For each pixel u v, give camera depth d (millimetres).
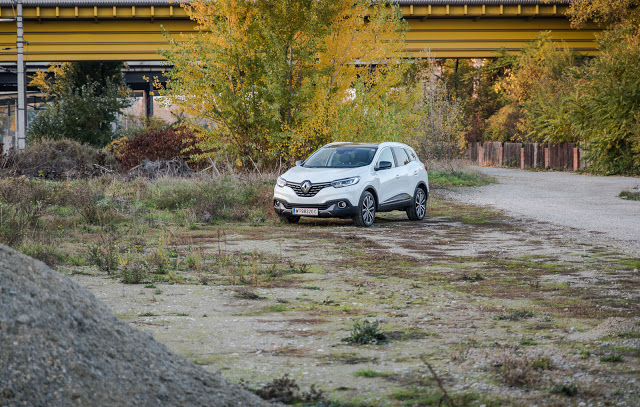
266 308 7180
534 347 5590
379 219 17156
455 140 37938
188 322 6461
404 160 17094
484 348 5551
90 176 23766
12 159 24609
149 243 12172
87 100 42281
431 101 36938
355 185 15117
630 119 36312
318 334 6066
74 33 53719
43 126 41500
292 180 15508
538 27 57531
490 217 17266
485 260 10594
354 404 4227
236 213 16406
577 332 6102
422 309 7188
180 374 3926
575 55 56312
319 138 24078
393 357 5316
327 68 24672
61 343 3576
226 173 24484
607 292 8008
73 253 10398
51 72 70875
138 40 54031
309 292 8109
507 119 57031
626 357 5250
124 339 3955
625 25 45812
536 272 9477
